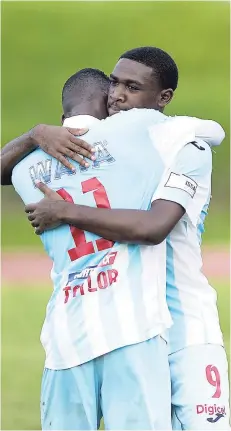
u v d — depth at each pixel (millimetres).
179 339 10664
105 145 10406
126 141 10406
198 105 76812
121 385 10008
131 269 10102
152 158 10344
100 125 10555
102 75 11422
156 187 10281
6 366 22141
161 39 87000
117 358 9992
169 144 10422
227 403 10742
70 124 10742
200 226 11055
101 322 10008
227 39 86188
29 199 10688
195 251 10820
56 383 10289
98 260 10148
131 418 9961
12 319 29609
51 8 90625
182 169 10266
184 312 10711
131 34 87938
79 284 10180
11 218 55562
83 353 10062
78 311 10148
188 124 10594
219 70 83125
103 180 10312
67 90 11281
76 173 10414
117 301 10023
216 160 63562
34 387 19922
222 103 77125
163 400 10055
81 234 10203
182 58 84562
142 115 10570
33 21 89625
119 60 11164
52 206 10234
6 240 51469
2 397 19000
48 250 10602
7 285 37531
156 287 10133
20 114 77625
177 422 10758
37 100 79625
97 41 87438
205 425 10531
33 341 25734
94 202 10273
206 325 10750
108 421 10047
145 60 11016
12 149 10891
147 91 11000
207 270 39688
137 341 9953
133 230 9898
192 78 81812
